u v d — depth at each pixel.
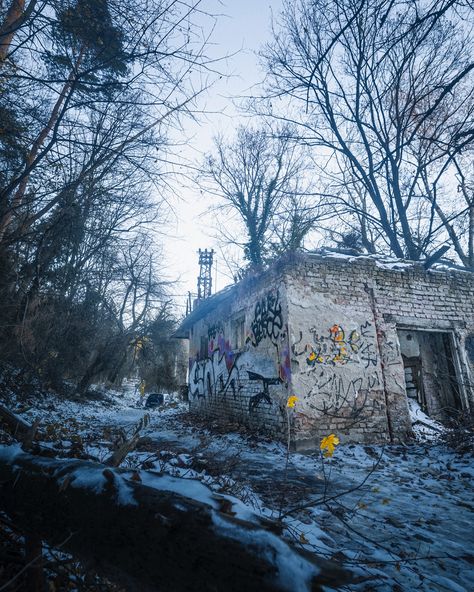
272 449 6.05
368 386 6.86
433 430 7.21
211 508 1.22
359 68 10.44
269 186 18.17
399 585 2.10
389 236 12.95
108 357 17.00
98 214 4.88
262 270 7.92
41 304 7.53
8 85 3.45
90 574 1.72
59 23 2.89
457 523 3.06
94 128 3.53
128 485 1.45
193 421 10.20
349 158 12.74
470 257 13.42
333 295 7.21
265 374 7.48
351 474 4.60
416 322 7.64
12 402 7.88
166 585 1.14
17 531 1.91
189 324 13.61
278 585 0.94
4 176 4.04
